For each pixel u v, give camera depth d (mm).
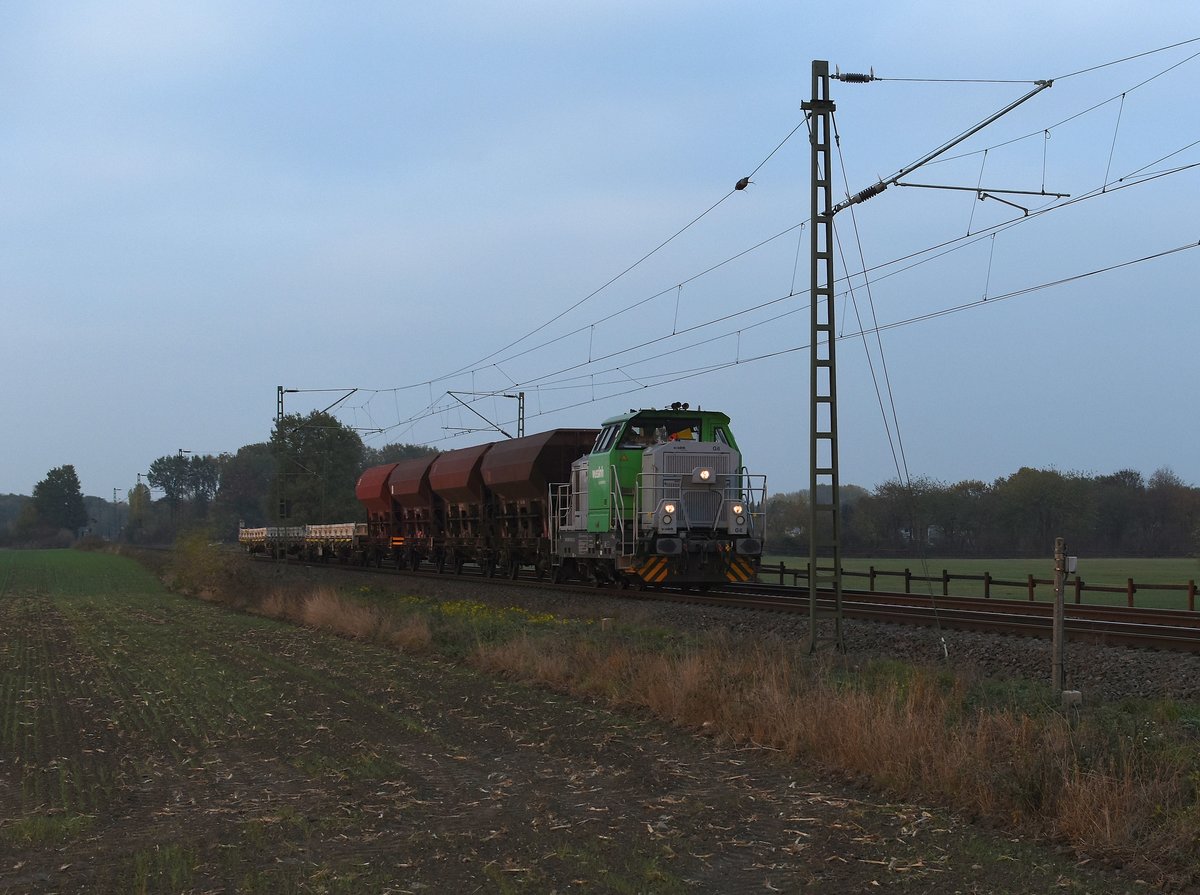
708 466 25906
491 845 8305
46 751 11938
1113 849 7891
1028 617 19062
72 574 59625
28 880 7562
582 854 8055
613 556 26625
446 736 12531
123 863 7934
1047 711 11133
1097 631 16469
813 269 17531
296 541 63688
